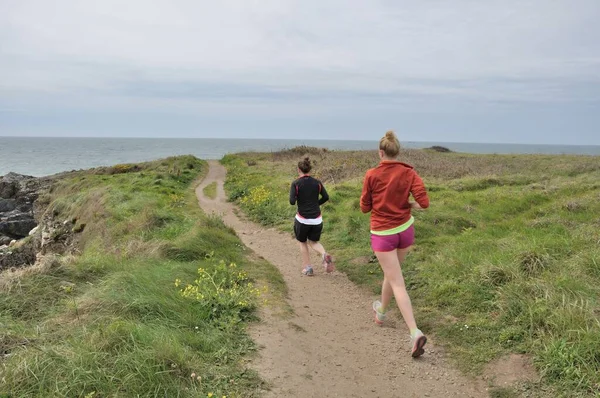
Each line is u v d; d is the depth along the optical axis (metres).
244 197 16.30
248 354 4.17
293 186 7.11
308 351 4.39
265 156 41.69
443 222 9.91
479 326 4.67
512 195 13.21
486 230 9.05
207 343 4.19
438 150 43.38
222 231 10.02
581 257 5.69
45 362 3.34
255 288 6.07
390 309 5.62
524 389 3.57
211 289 5.47
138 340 3.77
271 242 10.05
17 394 3.06
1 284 5.22
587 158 28.31
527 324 4.35
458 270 6.09
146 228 11.23
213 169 34.97
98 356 3.48
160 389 3.27
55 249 15.35
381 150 4.50
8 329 4.13
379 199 4.42
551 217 9.57
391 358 4.34
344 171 20.86
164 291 5.15
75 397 3.08
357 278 6.95
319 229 7.18
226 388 3.53
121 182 22.97
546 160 27.58
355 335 4.89
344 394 3.68
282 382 3.75
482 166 23.67
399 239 4.41
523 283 5.03
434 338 4.70
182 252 7.51
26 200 30.25
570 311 4.14
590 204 10.48
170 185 21.72
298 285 6.73
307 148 39.94
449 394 3.70
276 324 4.95
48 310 4.79
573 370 3.51
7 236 22.77
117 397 3.10
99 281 5.61
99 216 15.38
